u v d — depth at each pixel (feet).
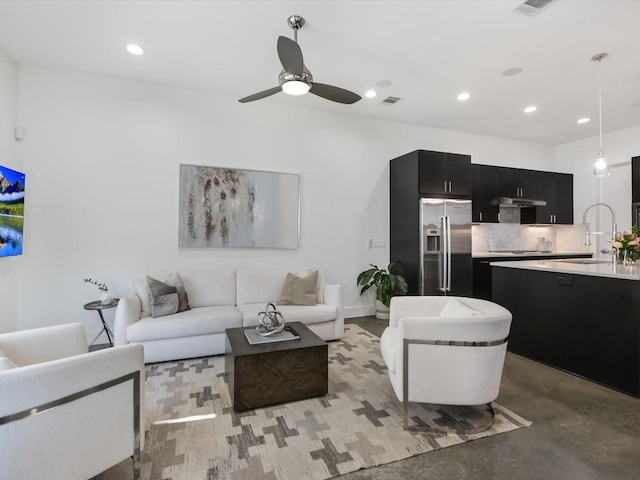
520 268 10.89
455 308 7.47
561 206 19.69
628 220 17.35
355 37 9.25
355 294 15.83
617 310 8.35
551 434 6.42
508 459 5.69
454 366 6.46
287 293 12.12
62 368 4.22
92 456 4.56
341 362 10.06
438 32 9.00
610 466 5.51
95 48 9.96
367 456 5.75
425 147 17.13
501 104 14.14
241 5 7.97
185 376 9.04
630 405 7.55
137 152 12.25
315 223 15.01
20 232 10.28
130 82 12.16
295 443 6.10
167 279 11.23
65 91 11.39
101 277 11.85
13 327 10.64
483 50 9.89
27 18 8.50
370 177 16.05
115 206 12.00
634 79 11.74
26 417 3.97
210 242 13.19
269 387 7.42
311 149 14.89
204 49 10.00
